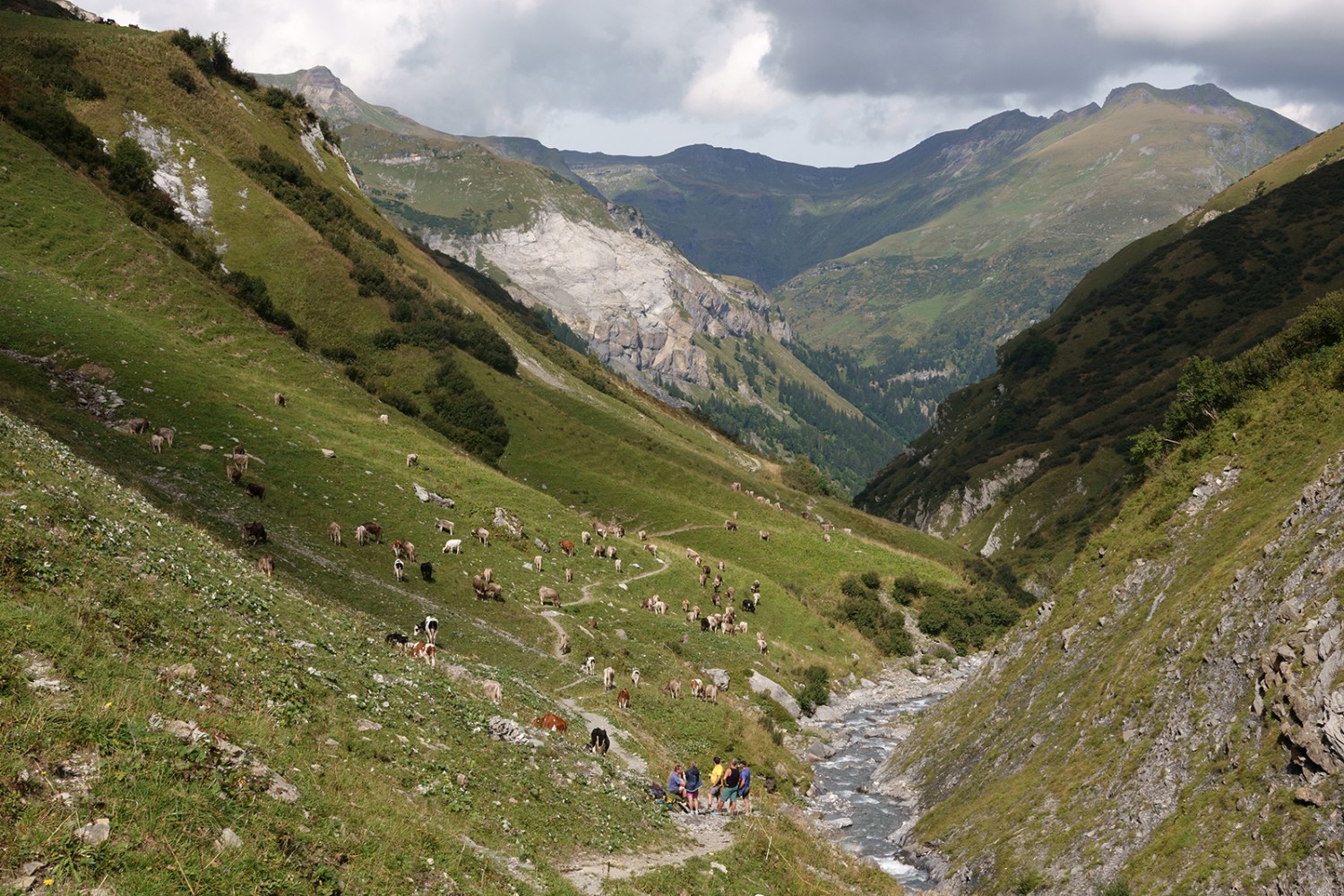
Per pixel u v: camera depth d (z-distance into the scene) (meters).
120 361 66.38
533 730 33.19
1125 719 39.44
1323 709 28.94
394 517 64.19
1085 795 37.56
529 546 73.62
